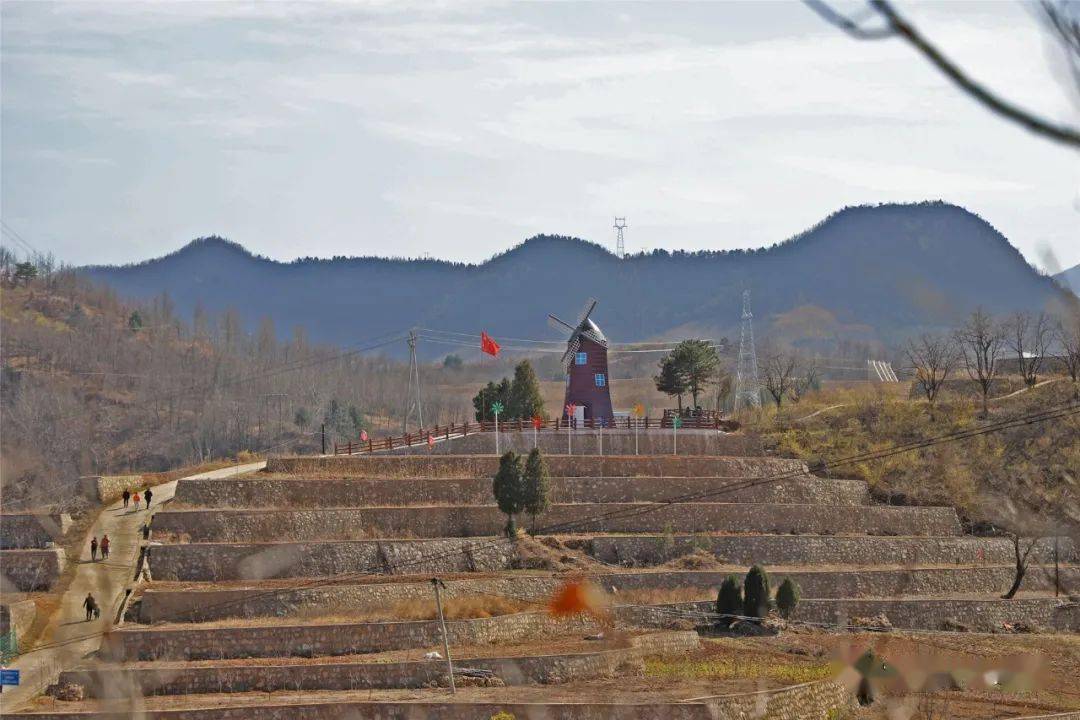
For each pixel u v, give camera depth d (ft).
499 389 468.75
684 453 420.77
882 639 286.25
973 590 337.11
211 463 420.36
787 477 388.16
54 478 346.74
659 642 274.36
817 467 407.03
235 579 301.63
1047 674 250.57
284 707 217.97
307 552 312.91
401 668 240.73
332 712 218.79
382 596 289.74
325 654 256.52
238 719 216.33
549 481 348.38
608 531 352.49
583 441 422.00
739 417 475.72
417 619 280.10
